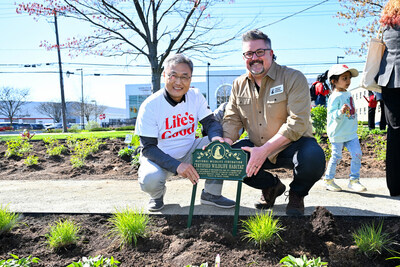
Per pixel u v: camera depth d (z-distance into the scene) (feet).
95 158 21.35
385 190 12.12
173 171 8.70
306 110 8.54
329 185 12.28
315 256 7.18
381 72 9.16
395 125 9.07
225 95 145.59
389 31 8.95
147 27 37.19
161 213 9.47
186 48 38.52
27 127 173.27
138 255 7.39
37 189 13.57
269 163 9.76
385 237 7.60
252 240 7.71
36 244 8.04
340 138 12.18
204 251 7.29
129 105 188.03
